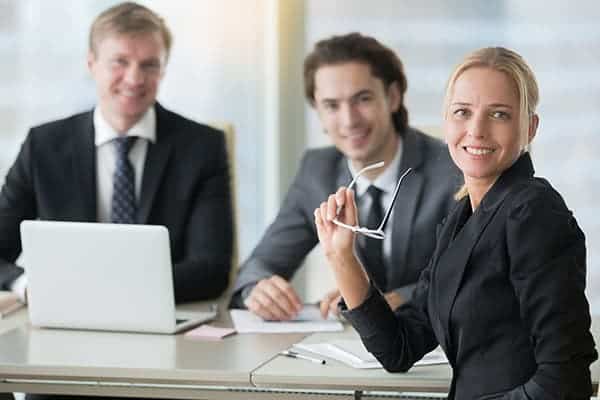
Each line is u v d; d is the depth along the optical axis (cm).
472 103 294
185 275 438
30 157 462
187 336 371
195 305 434
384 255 433
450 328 298
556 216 283
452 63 601
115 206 453
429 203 430
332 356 339
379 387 316
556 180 602
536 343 282
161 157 459
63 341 364
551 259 280
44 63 615
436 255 306
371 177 440
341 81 435
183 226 459
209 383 326
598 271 602
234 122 619
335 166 459
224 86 616
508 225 285
